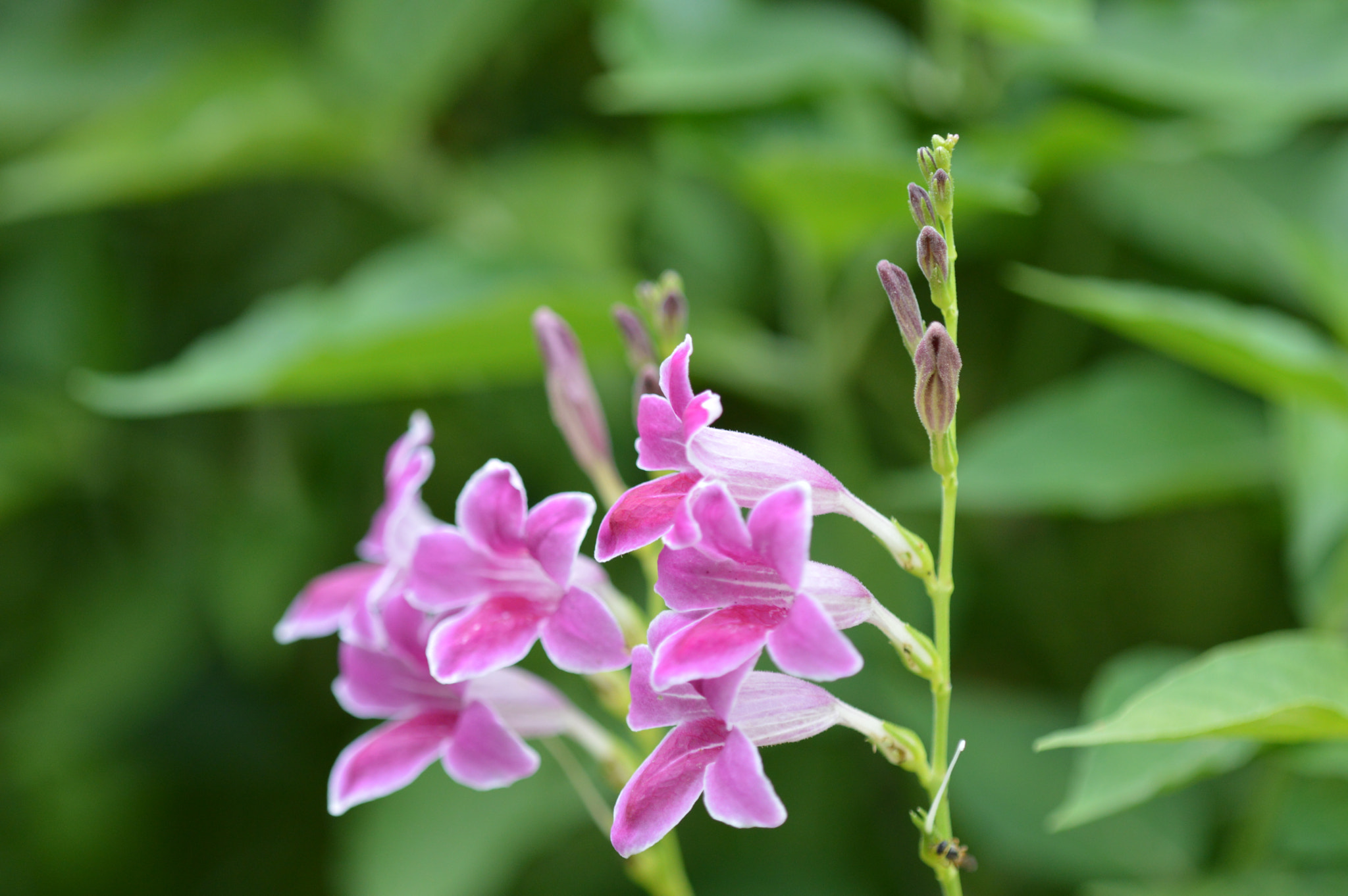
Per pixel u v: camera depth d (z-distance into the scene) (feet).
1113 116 2.08
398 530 1.74
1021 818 1.97
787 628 1.59
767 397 2.23
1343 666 1.69
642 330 1.77
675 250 2.29
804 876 2.09
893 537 1.65
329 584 1.77
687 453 1.63
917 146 2.07
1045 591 2.24
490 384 2.28
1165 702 1.68
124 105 2.25
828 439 2.19
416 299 2.05
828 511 1.65
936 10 2.11
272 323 2.04
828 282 2.20
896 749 1.65
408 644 1.70
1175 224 2.06
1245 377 1.90
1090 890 1.95
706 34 2.05
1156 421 2.01
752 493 1.64
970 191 1.91
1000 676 2.28
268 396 1.99
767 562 1.61
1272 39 2.01
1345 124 2.14
